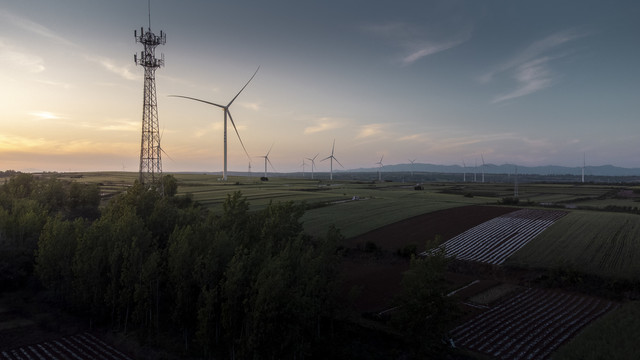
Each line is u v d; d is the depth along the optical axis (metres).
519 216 87.81
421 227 80.94
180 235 44.44
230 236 48.81
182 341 37.44
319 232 76.25
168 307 42.12
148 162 69.81
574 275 49.72
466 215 91.44
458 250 64.94
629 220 78.31
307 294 34.19
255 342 31.72
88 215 91.19
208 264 37.91
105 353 35.34
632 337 34.47
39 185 102.81
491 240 69.25
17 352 35.19
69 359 34.12
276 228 50.28
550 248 61.41
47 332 39.62
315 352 35.59
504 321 39.78
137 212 64.44
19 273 51.91
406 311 33.44
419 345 33.94
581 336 35.19
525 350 33.97
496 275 54.59
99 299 42.12
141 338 37.97
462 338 36.34
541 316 40.84
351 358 34.28
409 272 35.16
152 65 69.12
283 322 33.28
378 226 81.56
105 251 43.75
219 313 37.25
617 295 45.22
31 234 60.53
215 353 35.34
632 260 53.25
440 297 32.75
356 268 59.12
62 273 45.16
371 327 39.28
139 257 41.44
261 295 31.95
